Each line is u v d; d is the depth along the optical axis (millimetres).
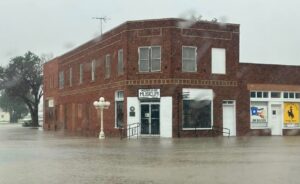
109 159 19562
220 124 38625
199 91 37844
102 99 37156
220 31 38812
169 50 37031
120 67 39812
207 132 38031
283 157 19812
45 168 16609
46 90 66625
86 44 48406
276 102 41000
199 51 38000
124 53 38531
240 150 23719
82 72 49719
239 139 34281
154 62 37531
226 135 38812
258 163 17531
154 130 37531
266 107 40719
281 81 41250
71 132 53125
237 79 39438
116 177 14102
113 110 40875
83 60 49375
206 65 38219
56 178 14023
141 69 37844
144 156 20719
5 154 22672
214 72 38562
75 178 13984
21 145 29891
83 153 22781
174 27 37219
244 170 15453
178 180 13383
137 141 32406
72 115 53406
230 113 39250
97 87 44969
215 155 20922
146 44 37688
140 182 13078
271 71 40844
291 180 13211
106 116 42062
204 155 20969
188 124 37500
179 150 23953
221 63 38844
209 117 38281
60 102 58594
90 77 47219
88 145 28766
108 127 41656
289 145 27328
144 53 37781
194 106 37750
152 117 37594
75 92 52125
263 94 40625
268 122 40688
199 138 35844
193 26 37844
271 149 24281
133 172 15219
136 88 37812
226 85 38938
